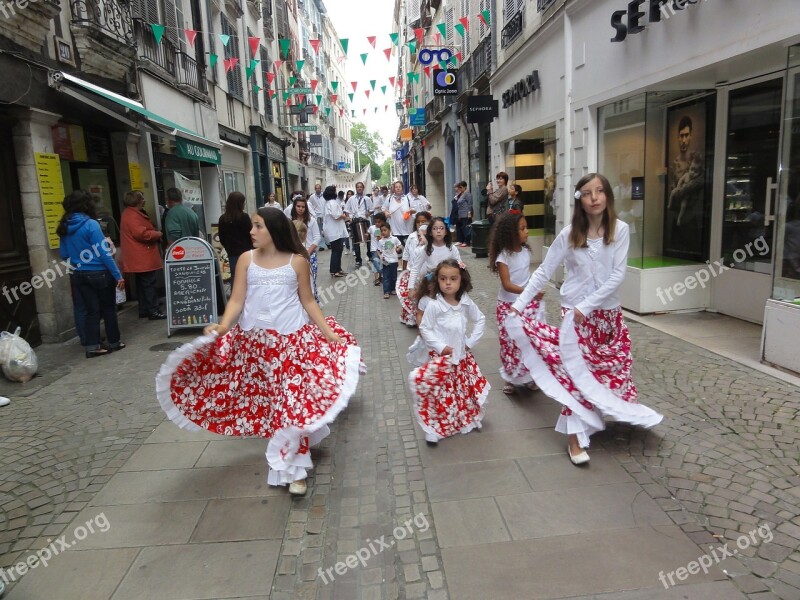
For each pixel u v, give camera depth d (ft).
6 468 12.51
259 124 65.98
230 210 25.14
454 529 9.78
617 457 11.81
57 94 22.94
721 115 21.26
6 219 20.88
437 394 12.96
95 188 28.63
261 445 13.42
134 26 31.27
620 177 24.48
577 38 27.63
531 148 43.57
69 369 19.47
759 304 20.40
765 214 19.71
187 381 11.24
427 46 82.89
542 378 11.72
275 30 77.66
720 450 11.74
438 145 81.56
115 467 12.45
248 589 8.55
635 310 23.06
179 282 24.11
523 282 15.07
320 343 11.50
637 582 8.21
